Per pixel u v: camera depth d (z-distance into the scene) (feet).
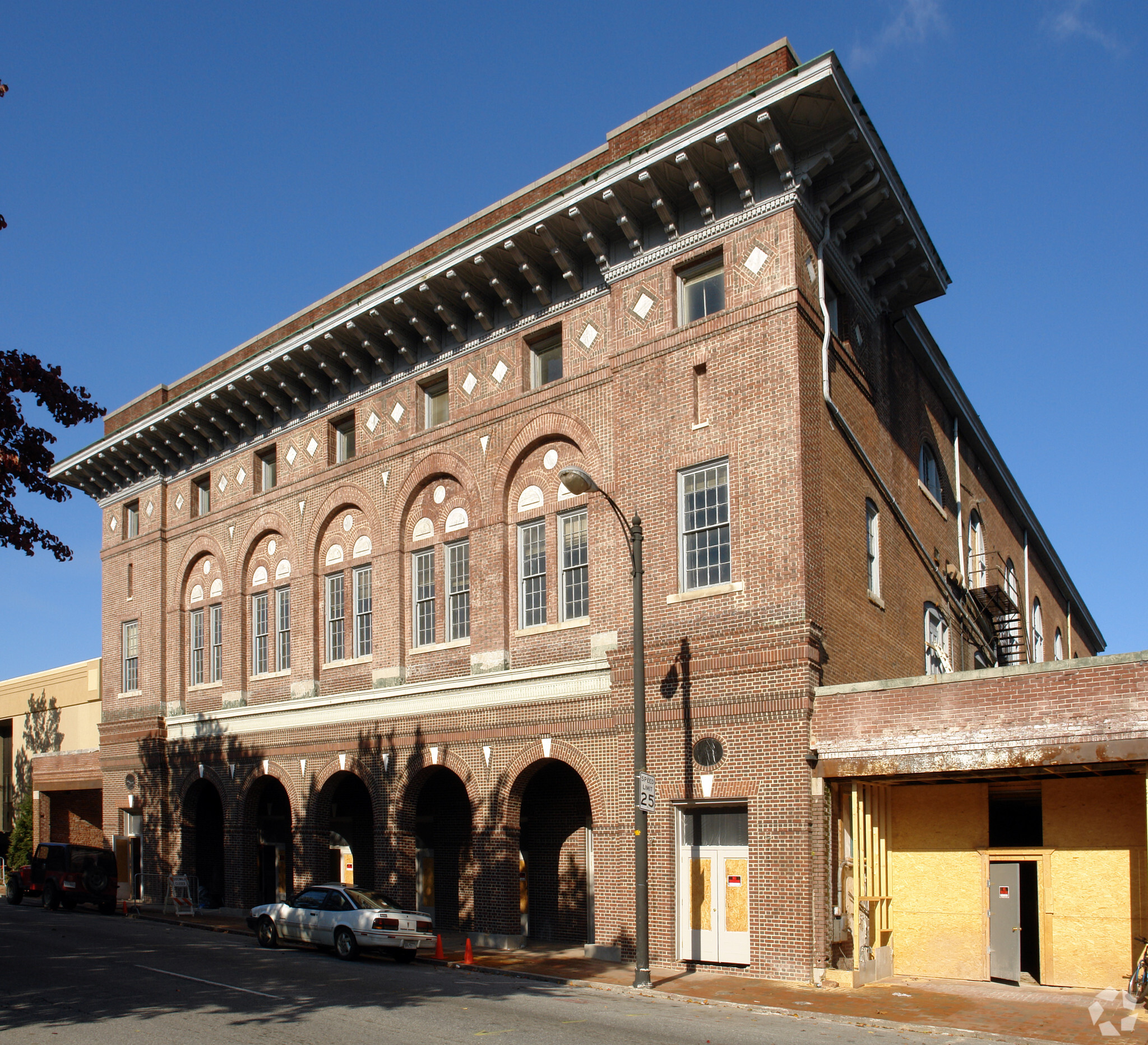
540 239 80.59
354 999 53.06
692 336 73.92
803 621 65.57
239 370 105.60
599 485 78.33
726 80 74.59
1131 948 59.47
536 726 78.54
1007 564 141.90
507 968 67.31
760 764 65.41
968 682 59.41
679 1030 46.88
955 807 67.00
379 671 92.43
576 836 82.99
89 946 75.10
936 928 66.28
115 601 128.67
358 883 101.04
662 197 75.10
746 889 66.23
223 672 110.01
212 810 119.24
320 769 96.32
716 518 71.36
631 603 74.23
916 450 97.96
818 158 70.74
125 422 132.67
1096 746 54.65
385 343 96.89
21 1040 42.80
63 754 135.74
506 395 86.58
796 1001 55.67
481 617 84.69
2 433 62.13
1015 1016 51.96
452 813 93.20
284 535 105.70
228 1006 50.65
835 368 77.41
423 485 92.63
